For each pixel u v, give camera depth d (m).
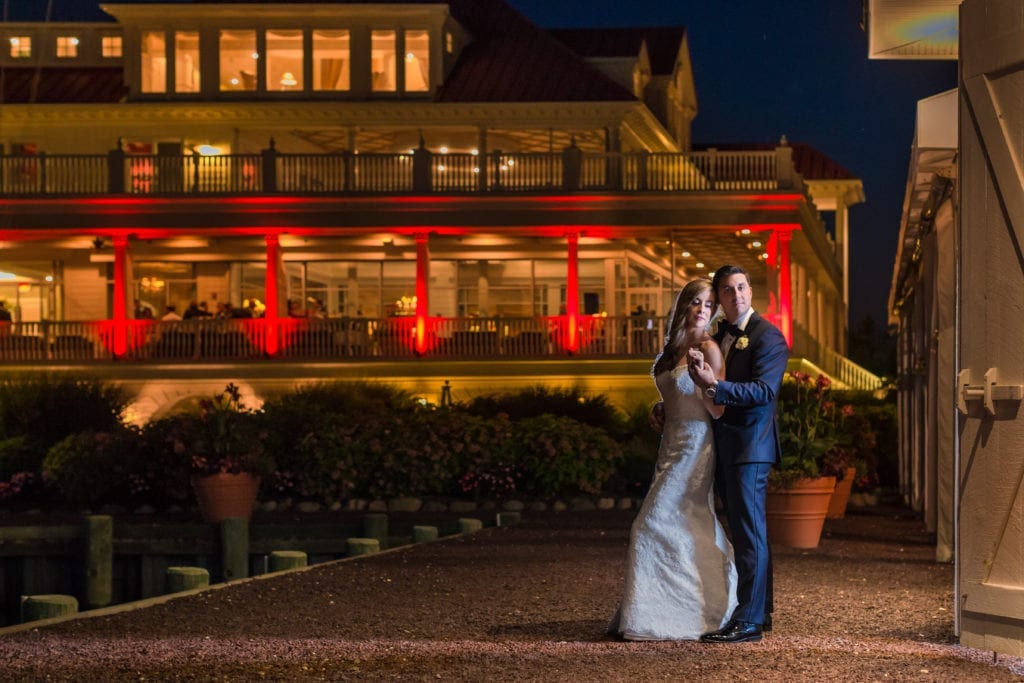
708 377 6.67
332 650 6.79
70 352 30.91
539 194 30.50
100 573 13.16
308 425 19.69
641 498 19.89
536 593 9.39
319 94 33.56
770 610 7.32
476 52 34.78
